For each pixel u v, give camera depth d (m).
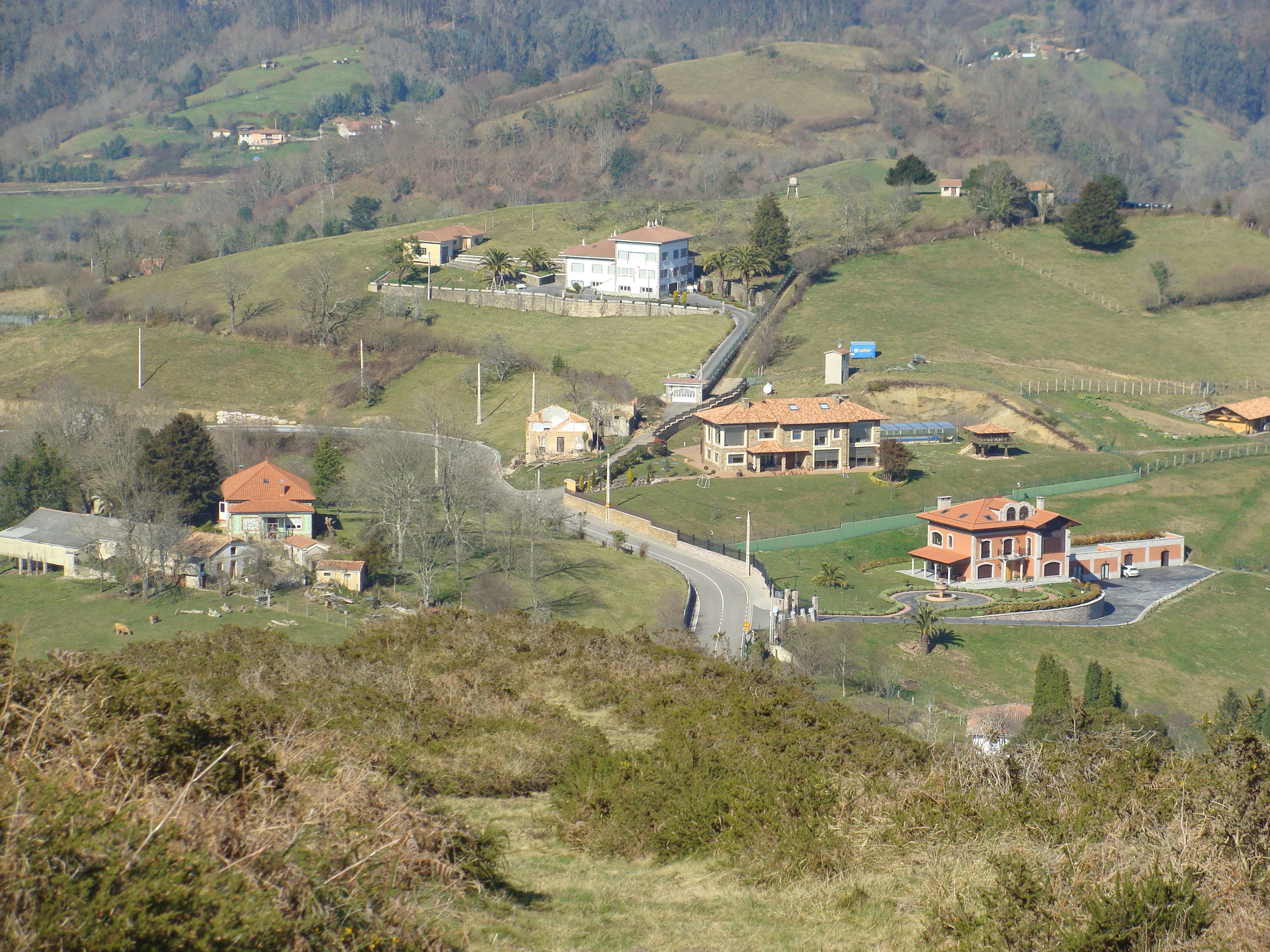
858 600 88.06
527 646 41.12
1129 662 81.56
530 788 27.19
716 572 92.00
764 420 120.12
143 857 14.13
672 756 27.06
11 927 12.71
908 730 59.56
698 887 20.77
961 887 19.39
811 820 22.38
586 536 98.69
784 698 34.59
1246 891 18.61
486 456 123.62
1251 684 80.06
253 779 18.64
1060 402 139.25
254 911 14.12
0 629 19.67
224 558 88.50
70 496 105.50
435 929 16.28
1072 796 23.34
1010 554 96.75
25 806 14.40
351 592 85.19
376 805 19.64
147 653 40.12
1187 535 109.31
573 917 18.95
